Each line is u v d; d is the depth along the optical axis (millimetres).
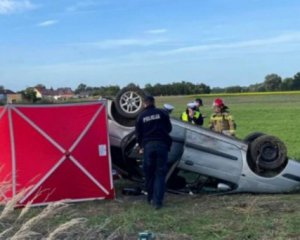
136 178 10383
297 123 33438
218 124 13148
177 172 10008
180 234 6969
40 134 9125
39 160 9070
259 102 80188
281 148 9742
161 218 7855
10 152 8922
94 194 9344
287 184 9844
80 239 5898
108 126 9883
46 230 6852
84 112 9453
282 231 7020
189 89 112000
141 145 8898
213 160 9641
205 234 6961
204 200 9305
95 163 9414
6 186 4641
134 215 8016
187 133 9617
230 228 7227
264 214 8039
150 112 8836
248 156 9773
